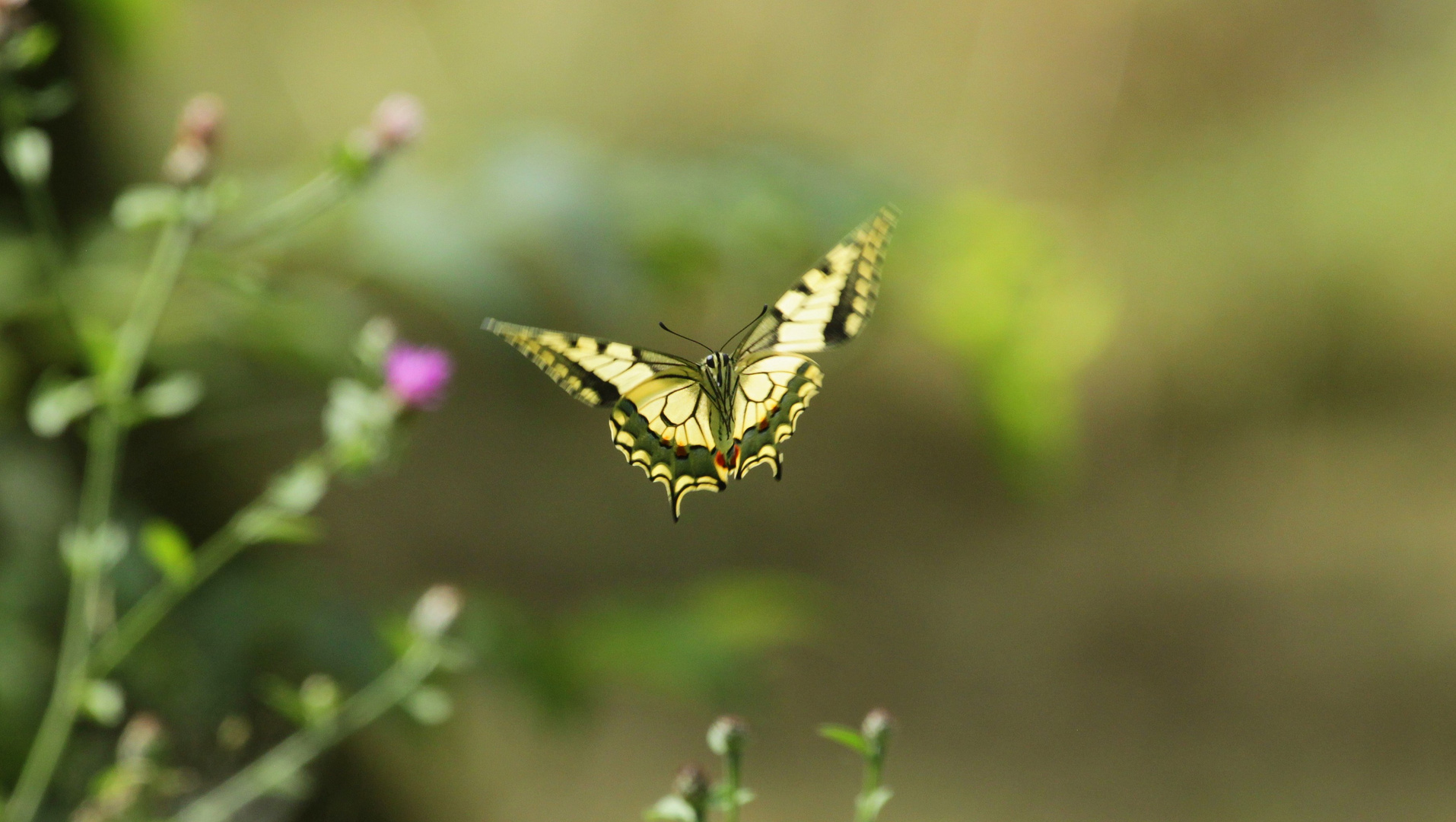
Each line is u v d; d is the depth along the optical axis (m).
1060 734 2.50
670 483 1.55
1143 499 3.26
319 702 1.55
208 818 1.54
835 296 1.55
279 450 1.88
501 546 2.76
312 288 1.56
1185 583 2.93
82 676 1.53
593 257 1.56
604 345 1.54
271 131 3.23
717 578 1.59
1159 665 2.70
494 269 1.55
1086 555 3.03
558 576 2.72
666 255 1.57
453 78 3.50
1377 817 2.25
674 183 1.57
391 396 1.55
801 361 1.56
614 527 2.89
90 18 1.62
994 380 1.62
